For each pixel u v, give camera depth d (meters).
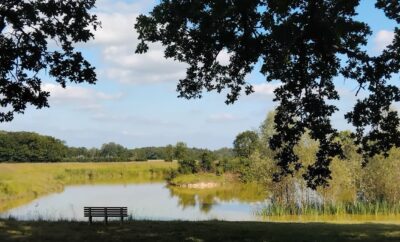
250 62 15.50
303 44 14.38
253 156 53.19
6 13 14.26
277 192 49.84
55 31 15.30
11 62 14.59
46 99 15.54
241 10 13.33
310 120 16.92
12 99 15.20
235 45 14.90
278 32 13.31
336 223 27.22
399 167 48.66
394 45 14.76
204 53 16.19
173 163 147.62
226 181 96.88
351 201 51.84
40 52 14.98
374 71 14.99
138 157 194.12
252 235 20.34
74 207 52.72
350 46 14.68
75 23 15.30
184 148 123.25
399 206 47.94
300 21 13.35
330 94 16.78
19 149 158.62
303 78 16.02
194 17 14.22
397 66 14.88
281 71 15.81
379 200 50.31
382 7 14.48
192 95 19.00
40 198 65.38
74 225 23.16
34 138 162.62
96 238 19.34
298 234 20.78
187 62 17.67
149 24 15.80
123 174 129.88
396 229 23.02
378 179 49.44
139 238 19.41
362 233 21.30
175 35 15.74
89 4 15.56
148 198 66.25
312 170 17.16
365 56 14.88
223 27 14.42
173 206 55.69
